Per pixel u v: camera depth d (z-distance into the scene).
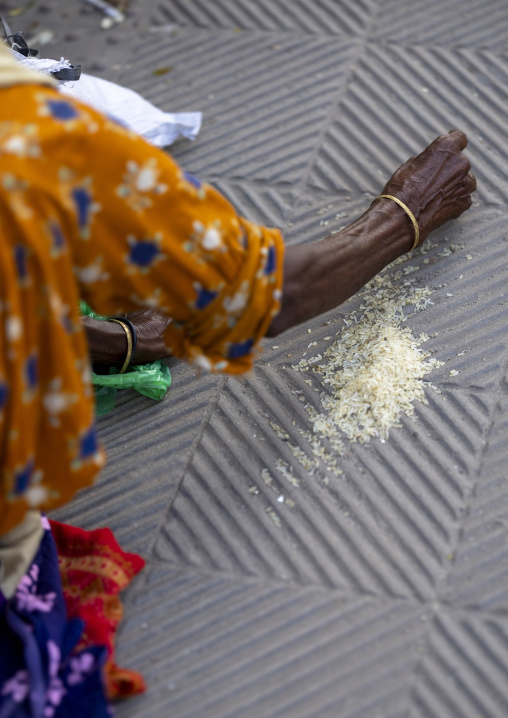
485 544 1.60
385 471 1.74
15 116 1.17
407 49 2.56
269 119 2.48
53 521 1.68
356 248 1.71
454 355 1.89
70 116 1.19
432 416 1.80
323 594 1.59
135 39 2.81
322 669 1.49
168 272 1.33
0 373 1.17
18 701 1.36
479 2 2.66
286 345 1.98
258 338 1.49
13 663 1.41
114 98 2.38
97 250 1.26
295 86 2.55
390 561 1.61
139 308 1.45
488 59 2.49
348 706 1.44
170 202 1.28
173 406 1.94
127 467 1.85
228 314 1.42
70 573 1.60
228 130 2.48
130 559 1.64
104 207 1.23
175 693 1.50
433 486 1.70
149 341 1.93
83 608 1.54
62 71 1.96
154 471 1.83
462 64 2.49
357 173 2.29
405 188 1.90
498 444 1.74
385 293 2.03
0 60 1.22
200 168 2.40
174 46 2.76
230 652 1.54
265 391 1.91
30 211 1.15
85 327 1.82
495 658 1.46
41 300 1.19
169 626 1.59
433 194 1.93
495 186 2.19
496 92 2.41
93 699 1.38
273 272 1.43
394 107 2.43
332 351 1.95
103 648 1.45
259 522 1.71
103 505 1.80
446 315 1.96
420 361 1.89
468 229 2.11
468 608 1.52
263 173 2.35
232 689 1.49
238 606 1.60
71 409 1.27
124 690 1.48
